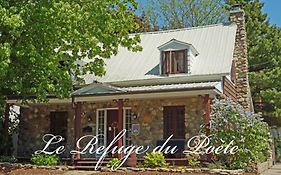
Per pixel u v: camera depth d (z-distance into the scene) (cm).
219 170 1510
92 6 1570
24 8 1373
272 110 3300
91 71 1775
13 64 1504
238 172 1499
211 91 1727
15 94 1844
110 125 2098
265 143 1903
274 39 3647
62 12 1381
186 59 2027
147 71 2134
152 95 1847
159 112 1997
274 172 1861
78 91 1897
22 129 2286
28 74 1534
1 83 1512
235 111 1667
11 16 1279
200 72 2002
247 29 3672
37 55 1412
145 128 2011
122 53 2370
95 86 1884
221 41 2262
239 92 2319
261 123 1772
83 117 2153
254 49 3531
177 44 2052
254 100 3359
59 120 2233
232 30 2348
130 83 2078
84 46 1616
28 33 1428
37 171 1644
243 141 1642
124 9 1712
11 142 2106
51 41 1466
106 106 2117
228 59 2081
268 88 3347
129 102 2064
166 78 2017
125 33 1764
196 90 1722
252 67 3588
